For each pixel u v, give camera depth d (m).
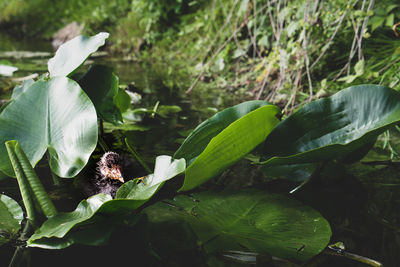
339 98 0.90
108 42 3.73
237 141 0.84
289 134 0.91
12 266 0.68
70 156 0.85
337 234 0.76
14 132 0.90
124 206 0.75
